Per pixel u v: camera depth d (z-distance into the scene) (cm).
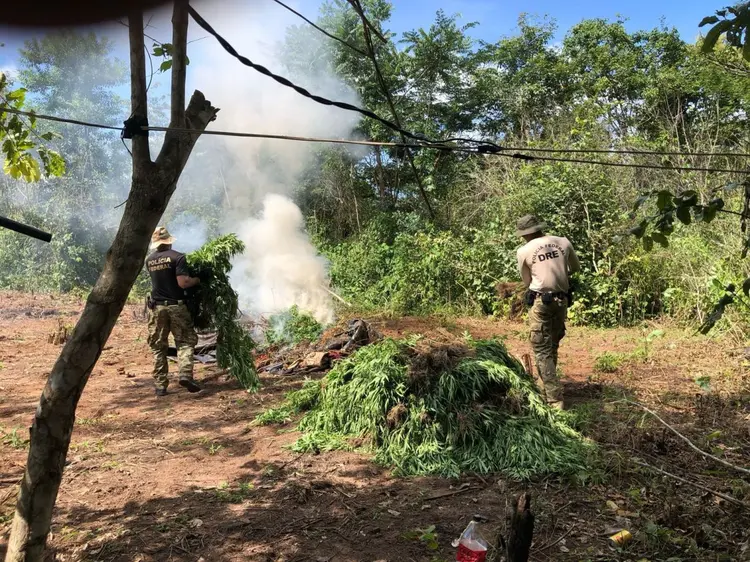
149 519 387
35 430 245
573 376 726
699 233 1104
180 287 673
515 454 453
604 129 1551
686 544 346
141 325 1160
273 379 748
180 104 245
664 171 1357
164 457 496
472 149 278
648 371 731
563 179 1170
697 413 566
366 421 504
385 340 564
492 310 1182
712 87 1694
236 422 585
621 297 1062
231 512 396
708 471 438
